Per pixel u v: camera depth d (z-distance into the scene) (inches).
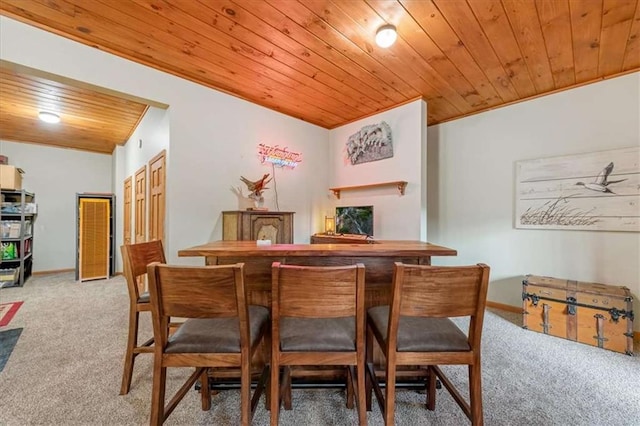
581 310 101.7
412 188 136.5
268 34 88.4
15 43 80.2
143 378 77.5
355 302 50.4
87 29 85.9
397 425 61.4
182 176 116.6
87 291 168.6
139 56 101.1
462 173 150.9
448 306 50.2
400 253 67.9
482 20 79.8
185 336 53.1
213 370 70.2
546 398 70.4
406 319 61.0
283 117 154.8
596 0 71.4
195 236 120.1
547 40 88.4
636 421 62.5
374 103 141.2
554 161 121.9
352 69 108.5
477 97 131.1
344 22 82.2
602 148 111.3
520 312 130.6
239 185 134.9
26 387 72.8
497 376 80.2
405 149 139.3
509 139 135.3
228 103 131.3
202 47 95.6
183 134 116.8
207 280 48.1
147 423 60.8
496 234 138.9
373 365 70.1
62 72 87.8
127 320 120.2
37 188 223.0
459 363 52.4
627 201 105.8
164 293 49.2
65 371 80.4
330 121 168.2
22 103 140.5
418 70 108.0
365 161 158.2
